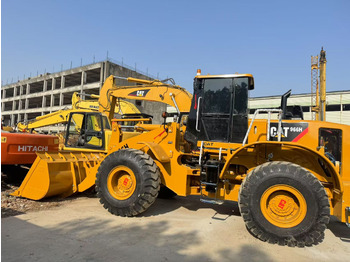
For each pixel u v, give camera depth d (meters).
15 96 53.12
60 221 3.94
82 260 2.76
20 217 4.03
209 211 5.02
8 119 59.88
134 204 4.26
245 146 3.99
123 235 3.52
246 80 4.64
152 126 5.66
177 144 4.91
